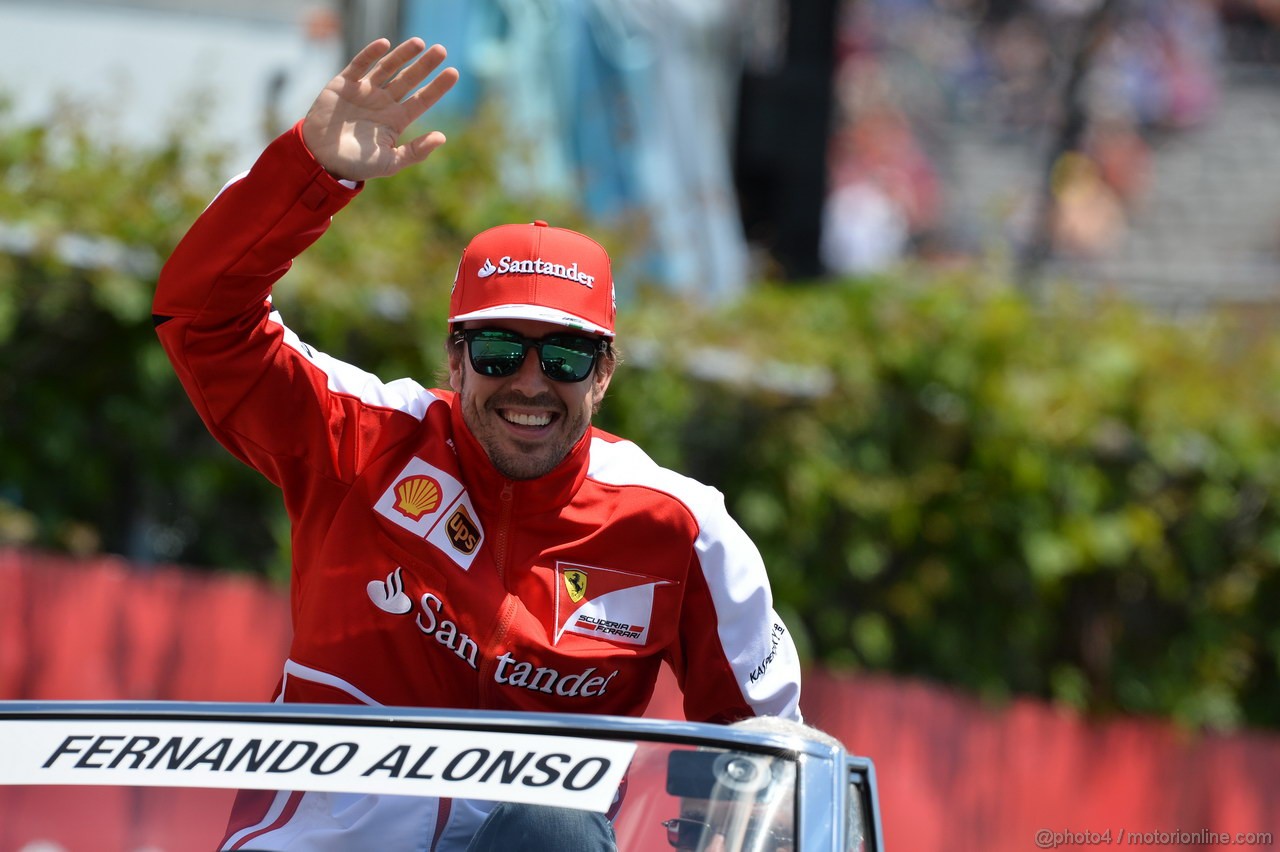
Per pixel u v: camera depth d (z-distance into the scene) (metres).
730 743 9.24
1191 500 28.33
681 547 11.44
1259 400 29.48
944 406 26.34
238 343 10.96
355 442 11.26
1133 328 29.22
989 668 27.09
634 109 31.88
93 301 20.09
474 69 30.27
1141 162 65.00
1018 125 66.88
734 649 11.71
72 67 27.55
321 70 29.66
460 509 11.18
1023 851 26.62
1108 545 27.25
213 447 21.22
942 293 27.23
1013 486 26.64
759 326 25.94
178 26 28.31
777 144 36.53
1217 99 70.56
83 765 9.26
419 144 10.92
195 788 9.12
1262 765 29.12
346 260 21.58
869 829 10.45
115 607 20.09
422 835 9.25
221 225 10.59
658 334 23.98
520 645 11.03
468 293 10.98
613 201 31.70
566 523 11.25
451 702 11.12
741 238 36.53
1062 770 27.11
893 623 26.55
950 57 68.62
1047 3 69.06
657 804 9.07
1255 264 60.59
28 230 19.81
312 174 10.62
